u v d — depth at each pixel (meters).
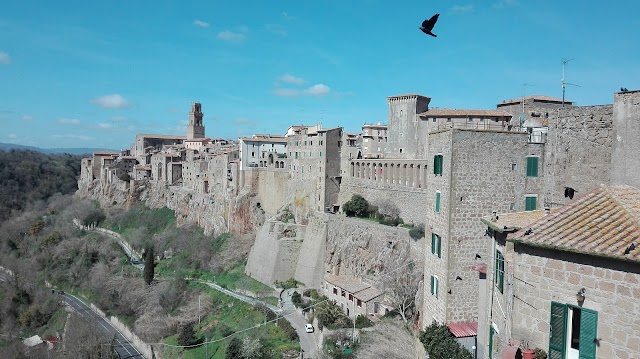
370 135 123.94
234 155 129.62
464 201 35.25
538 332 16.97
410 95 102.50
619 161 28.78
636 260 14.12
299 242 94.62
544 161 35.94
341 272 78.31
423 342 35.72
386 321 54.12
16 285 113.19
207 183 140.50
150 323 86.50
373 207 81.81
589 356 15.46
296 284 89.88
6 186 184.00
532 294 17.16
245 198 117.56
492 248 22.47
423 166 71.50
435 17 19.67
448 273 35.28
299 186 104.06
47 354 82.06
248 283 94.81
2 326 100.19
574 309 15.98
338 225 83.25
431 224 39.31
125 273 115.06
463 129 35.03
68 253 128.12
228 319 81.44
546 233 17.02
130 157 186.00
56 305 105.06
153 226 146.38
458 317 35.50
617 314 14.86
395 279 60.25
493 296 22.03
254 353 63.12
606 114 31.41
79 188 193.88
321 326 64.75
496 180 35.56
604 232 16.08
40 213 164.12
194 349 75.12
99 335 83.06
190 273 107.44
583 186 32.91
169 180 160.88
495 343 20.80
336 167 95.75
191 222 138.62
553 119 35.16
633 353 14.50
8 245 139.25
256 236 103.81
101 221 158.75
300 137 104.62
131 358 81.00
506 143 35.66
